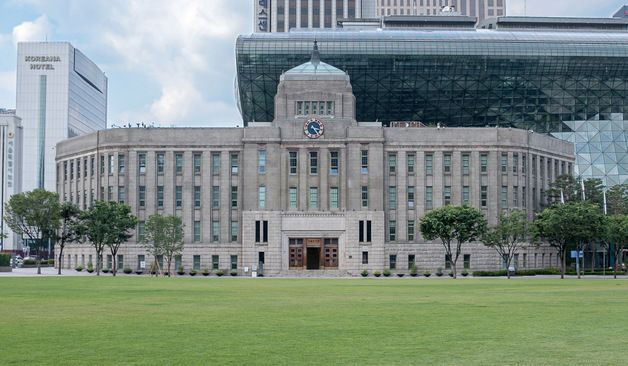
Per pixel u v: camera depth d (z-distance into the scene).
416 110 189.00
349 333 32.47
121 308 45.12
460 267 139.38
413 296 58.72
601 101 188.12
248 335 31.81
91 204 149.25
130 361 25.55
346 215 137.62
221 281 97.62
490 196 140.88
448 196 141.00
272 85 183.50
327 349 28.11
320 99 140.75
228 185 141.62
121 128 143.75
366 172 138.75
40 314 40.88
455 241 139.50
